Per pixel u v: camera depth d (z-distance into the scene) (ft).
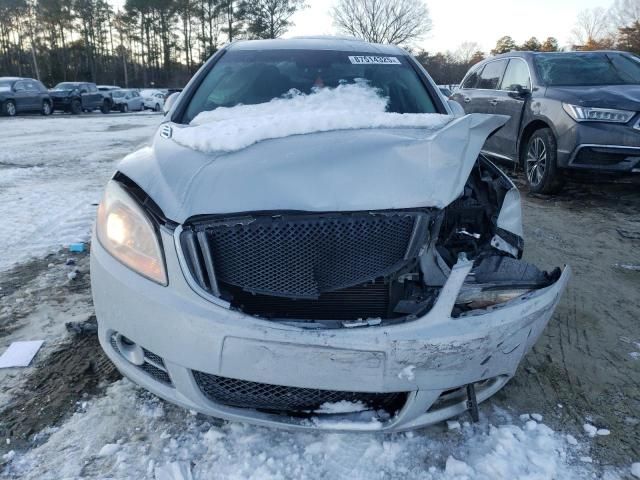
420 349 5.55
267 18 180.24
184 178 6.04
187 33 199.21
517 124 21.01
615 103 17.16
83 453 6.37
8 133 46.24
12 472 6.09
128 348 6.42
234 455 6.33
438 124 8.05
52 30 194.80
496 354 5.99
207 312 5.50
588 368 8.56
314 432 6.03
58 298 10.63
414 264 5.97
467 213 7.41
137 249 5.88
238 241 5.57
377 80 10.13
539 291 6.35
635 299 11.26
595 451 6.66
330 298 5.87
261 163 6.10
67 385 7.66
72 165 27.84
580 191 20.72
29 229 15.44
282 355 5.47
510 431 6.89
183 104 9.30
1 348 8.64
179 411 7.09
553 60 21.08
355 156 6.31
